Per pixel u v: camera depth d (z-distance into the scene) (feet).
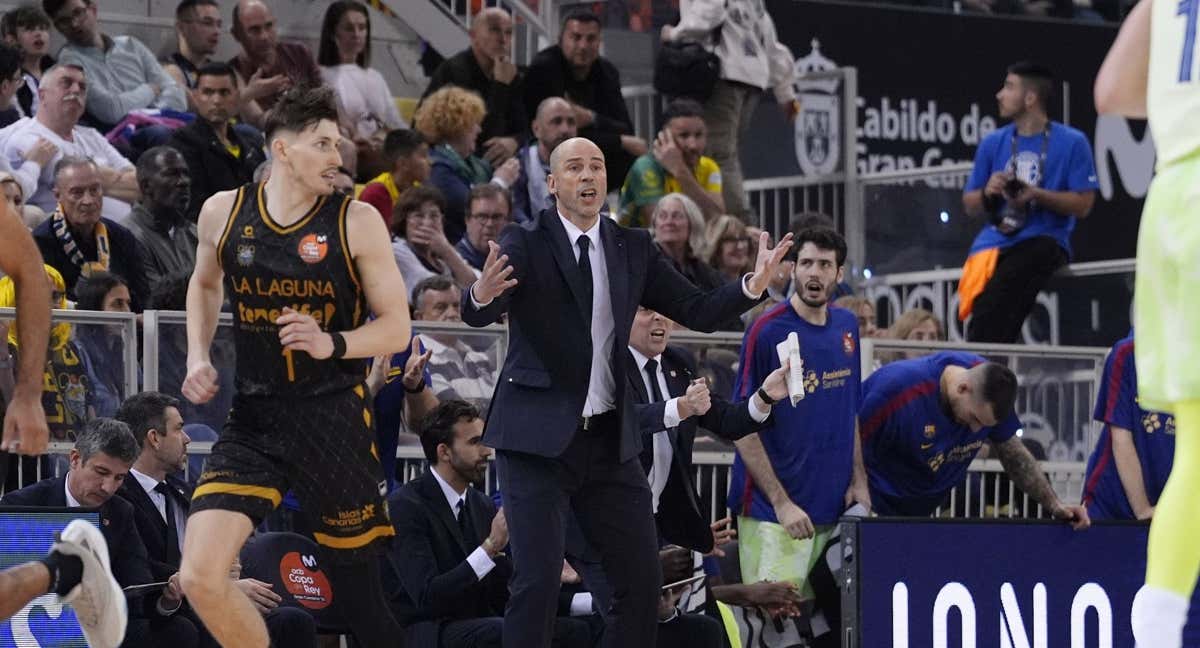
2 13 77.15
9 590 29.68
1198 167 25.50
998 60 94.02
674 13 87.10
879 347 58.65
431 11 87.25
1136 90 27.78
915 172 84.12
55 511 41.22
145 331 49.98
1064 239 76.54
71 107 64.39
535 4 89.97
